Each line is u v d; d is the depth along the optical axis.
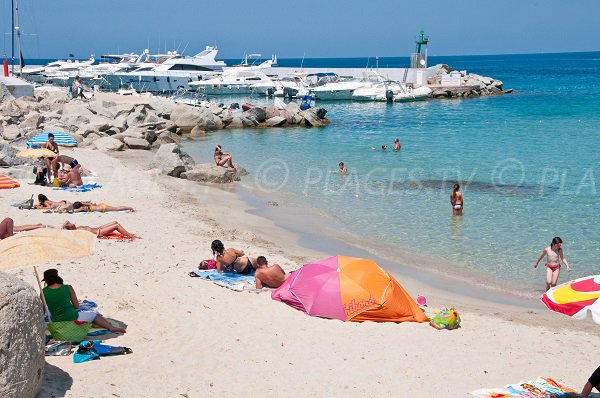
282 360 10.16
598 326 13.00
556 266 15.25
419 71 87.56
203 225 19.70
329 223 21.39
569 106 65.44
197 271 14.33
